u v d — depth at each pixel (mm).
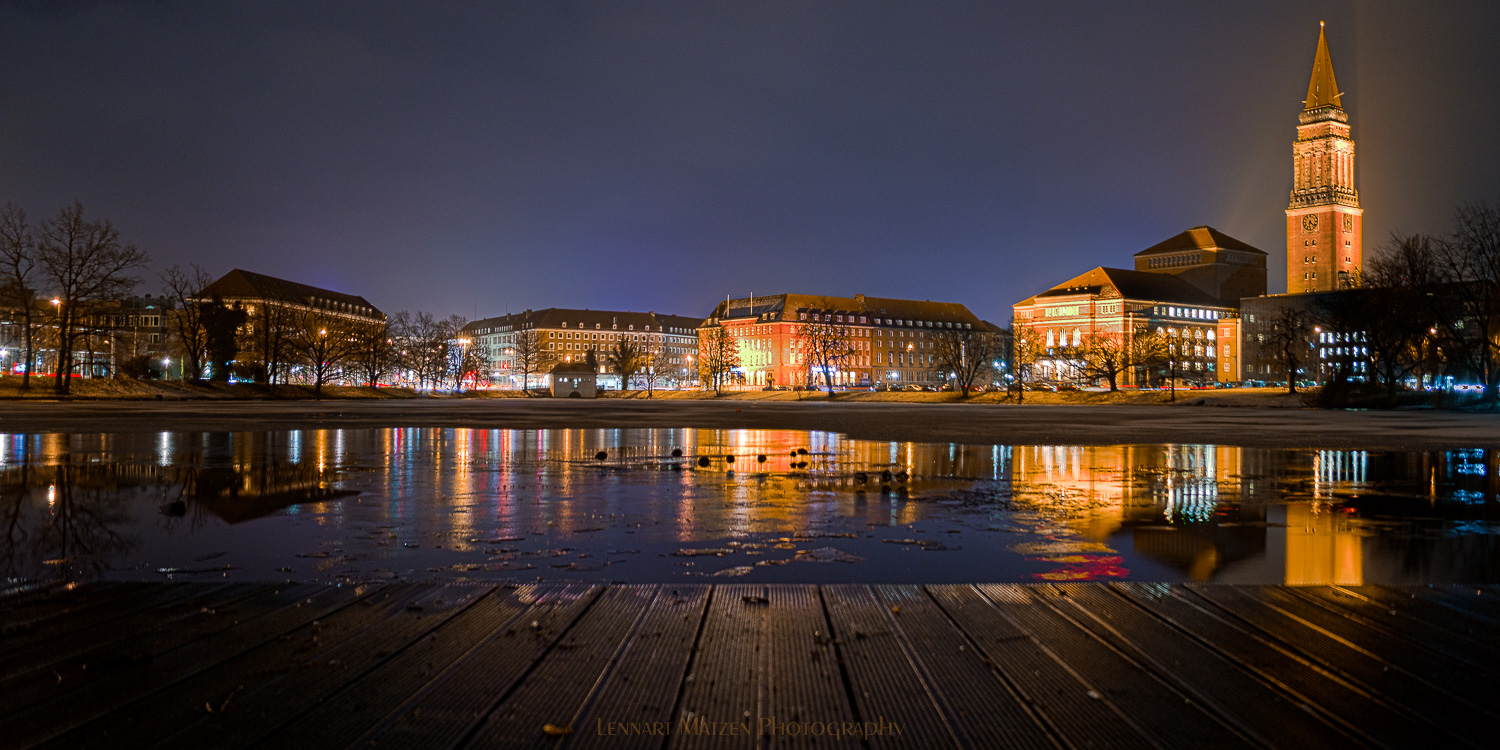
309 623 5488
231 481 14609
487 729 3922
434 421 37875
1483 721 4016
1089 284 174875
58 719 3992
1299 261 172125
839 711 4129
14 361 100500
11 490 13289
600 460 18859
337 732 3879
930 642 5109
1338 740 3818
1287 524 10250
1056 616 5668
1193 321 172250
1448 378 76500
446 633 5270
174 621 5543
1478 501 12414
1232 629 5391
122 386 72250
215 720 3992
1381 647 5043
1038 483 14570
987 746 3762
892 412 55875
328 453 20375
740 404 83812
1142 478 15359
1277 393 79438
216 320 87562
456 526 9961
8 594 6262
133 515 10820
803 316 194875
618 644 5062
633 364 155750
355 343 100562
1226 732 3898
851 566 7727
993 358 173500
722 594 6188
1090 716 4070
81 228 66250
